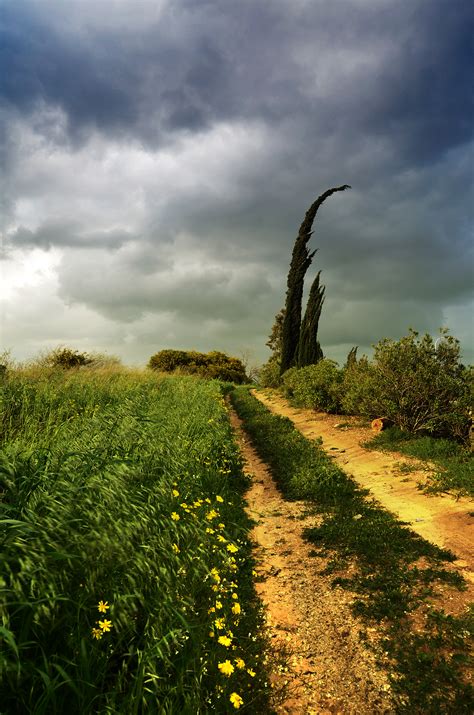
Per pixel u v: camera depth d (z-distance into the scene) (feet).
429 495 24.41
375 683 10.83
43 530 9.51
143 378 62.34
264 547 19.45
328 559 17.95
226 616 12.62
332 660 11.73
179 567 12.47
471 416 36.63
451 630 12.58
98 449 16.02
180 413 38.17
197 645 9.88
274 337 151.23
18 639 7.84
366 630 12.97
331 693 10.56
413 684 10.65
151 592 10.96
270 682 10.86
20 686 7.75
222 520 20.22
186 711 8.52
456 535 19.17
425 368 38.58
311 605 14.48
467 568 16.28
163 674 9.26
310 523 22.17
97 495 12.15
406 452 33.94
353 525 21.02
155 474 17.48
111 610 9.02
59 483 11.82
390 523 20.94
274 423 50.11
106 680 9.18
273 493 27.68
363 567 16.89
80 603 8.93
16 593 7.89
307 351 102.58
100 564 9.84
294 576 16.62
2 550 8.73
